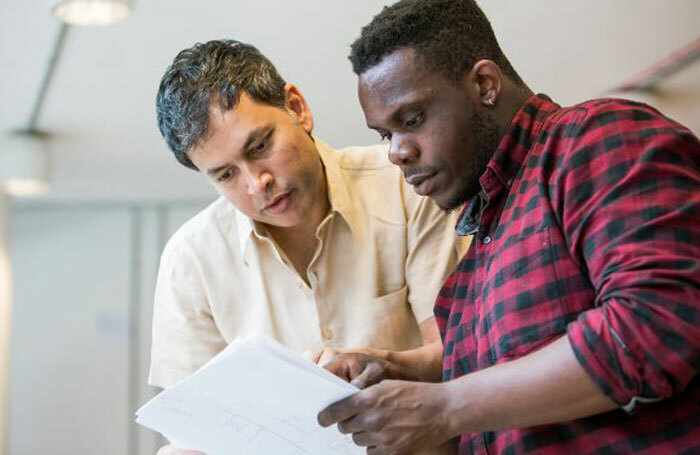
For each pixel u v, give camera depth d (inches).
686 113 160.7
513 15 118.8
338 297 61.6
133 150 176.2
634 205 37.2
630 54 134.1
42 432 233.8
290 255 62.0
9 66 127.8
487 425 38.8
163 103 54.6
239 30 119.6
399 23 43.4
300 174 55.0
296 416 44.4
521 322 40.3
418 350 55.7
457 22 44.1
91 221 238.4
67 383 235.1
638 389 35.7
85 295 236.8
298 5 112.5
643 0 116.3
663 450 38.0
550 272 39.9
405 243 61.2
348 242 61.1
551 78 143.3
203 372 41.9
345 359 52.9
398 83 43.1
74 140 167.6
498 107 44.9
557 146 41.6
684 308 34.9
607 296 36.7
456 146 43.9
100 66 129.8
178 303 63.1
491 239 45.7
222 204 63.3
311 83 141.3
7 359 183.6
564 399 36.9
